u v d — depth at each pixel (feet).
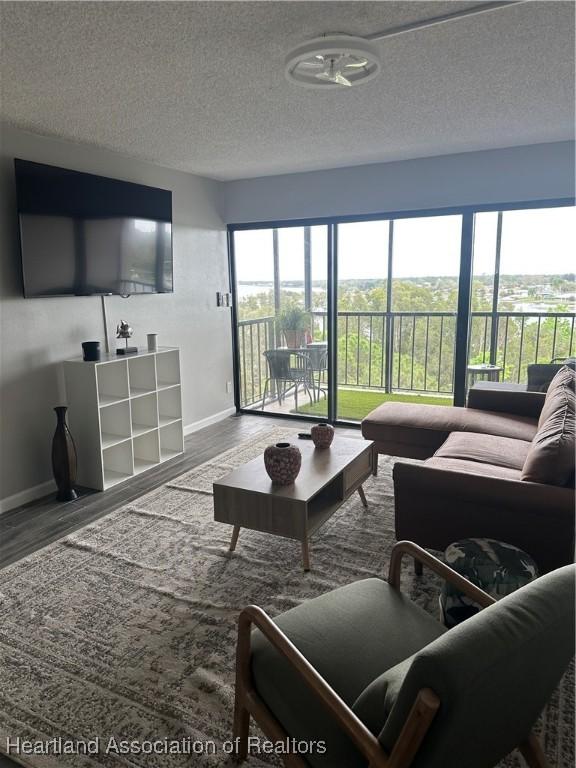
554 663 3.76
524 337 14.69
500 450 9.79
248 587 8.05
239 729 5.04
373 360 17.08
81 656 6.61
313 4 5.98
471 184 13.79
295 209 16.11
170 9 6.00
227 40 6.84
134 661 6.51
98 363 11.50
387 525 10.03
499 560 6.50
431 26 6.54
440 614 6.73
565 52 7.36
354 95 9.05
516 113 10.21
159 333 14.84
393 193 14.73
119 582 8.23
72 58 7.32
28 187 10.53
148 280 13.69
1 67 7.59
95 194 11.97
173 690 6.04
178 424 14.30
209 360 16.99
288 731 4.37
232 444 15.06
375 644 4.81
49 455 11.87
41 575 8.45
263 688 4.65
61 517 10.61
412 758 3.28
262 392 18.17
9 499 11.06
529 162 13.05
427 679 3.05
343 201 15.40
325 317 16.58
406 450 11.91
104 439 12.42
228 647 6.75
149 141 11.89
